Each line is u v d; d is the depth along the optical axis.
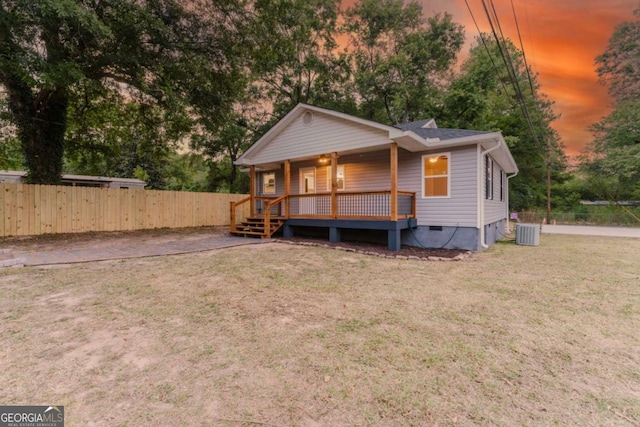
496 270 5.44
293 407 1.80
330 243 8.70
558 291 4.17
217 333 2.80
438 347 2.57
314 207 10.37
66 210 9.81
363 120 8.16
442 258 6.46
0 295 3.76
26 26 6.32
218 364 2.27
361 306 3.55
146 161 25.55
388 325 3.02
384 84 20.22
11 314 3.17
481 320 3.15
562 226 18.55
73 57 7.61
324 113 9.29
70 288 4.10
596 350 2.53
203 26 8.89
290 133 10.49
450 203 8.23
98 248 7.36
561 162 24.88
